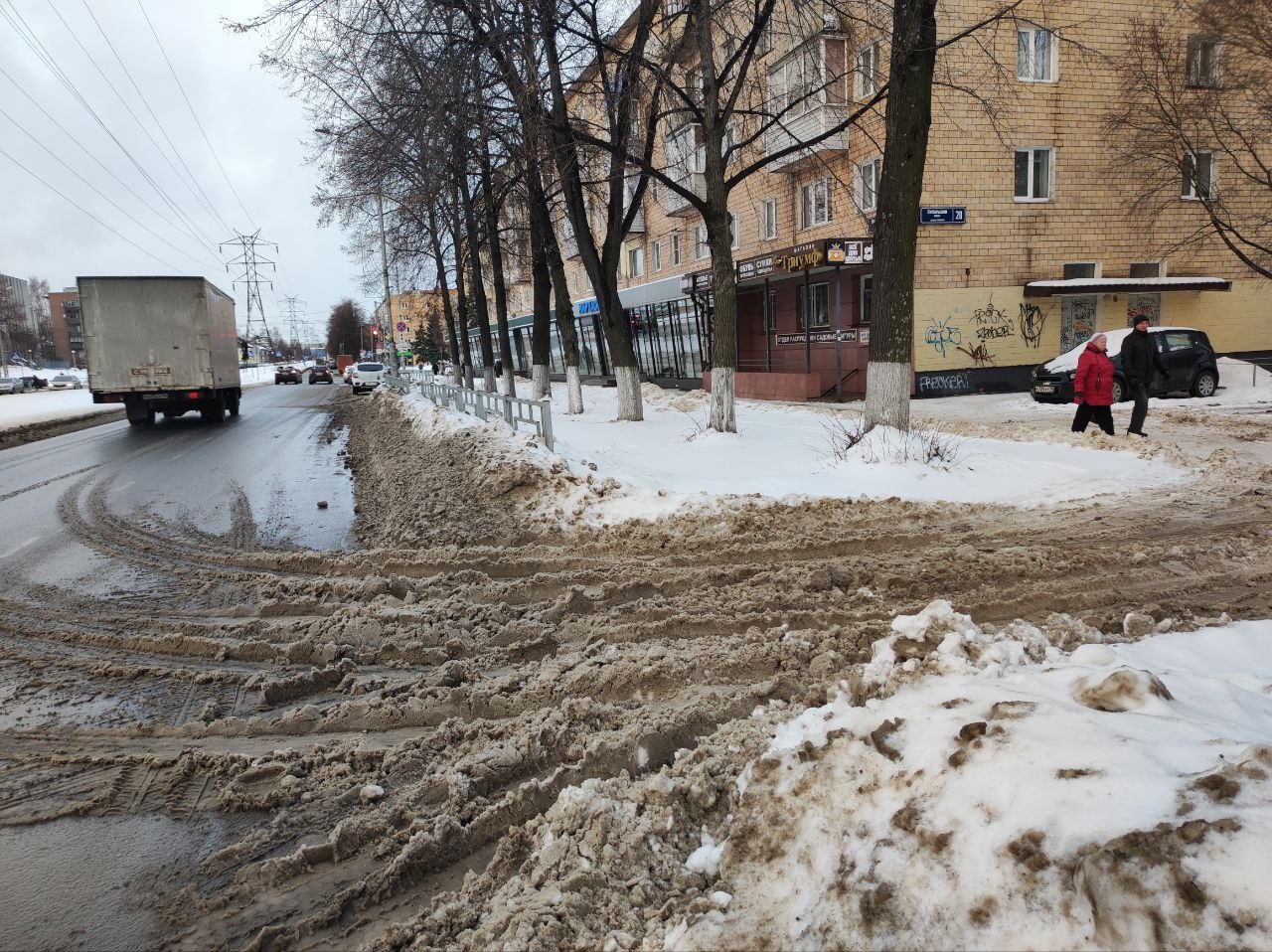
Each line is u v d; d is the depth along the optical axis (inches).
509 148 512.7
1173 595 203.0
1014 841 79.3
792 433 500.7
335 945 97.3
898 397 374.9
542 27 446.3
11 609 226.8
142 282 783.7
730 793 110.7
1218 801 76.3
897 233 368.5
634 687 157.0
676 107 494.6
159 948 97.0
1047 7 749.3
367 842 115.6
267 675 175.8
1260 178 770.8
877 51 508.4
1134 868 70.9
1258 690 127.0
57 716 158.1
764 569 232.1
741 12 471.2
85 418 952.3
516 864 107.0
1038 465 365.4
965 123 761.0
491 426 466.9
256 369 3243.1
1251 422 526.9
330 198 751.1
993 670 121.4
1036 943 72.4
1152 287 784.9
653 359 1278.3
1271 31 637.3
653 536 278.4
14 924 101.1
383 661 181.5
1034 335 809.5
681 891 95.7
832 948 80.6
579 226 572.7
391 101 484.7
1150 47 685.3
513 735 139.9
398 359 1998.0
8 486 459.5
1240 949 64.5
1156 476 350.6
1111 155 795.4
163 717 156.7
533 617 202.1
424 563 259.6
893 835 88.0
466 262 1042.7
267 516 353.4
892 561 236.2
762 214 1000.9
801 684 152.9
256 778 133.5
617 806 109.0
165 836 119.3
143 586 247.1
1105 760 85.9
